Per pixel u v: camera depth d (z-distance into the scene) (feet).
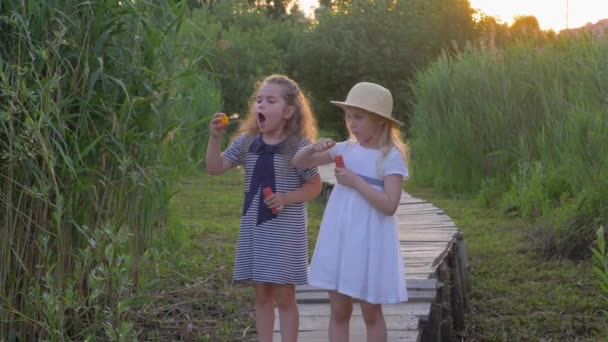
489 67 46.80
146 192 17.98
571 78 40.73
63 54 15.93
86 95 16.02
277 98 15.08
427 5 98.84
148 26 16.66
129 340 16.03
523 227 35.29
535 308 23.34
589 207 28.91
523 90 44.39
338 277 14.64
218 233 33.47
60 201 14.56
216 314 20.44
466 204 43.52
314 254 14.98
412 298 19.07
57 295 14.90
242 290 22.72
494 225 36.22
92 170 15.94
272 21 108.37
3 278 15.30
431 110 50.42
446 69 49.73
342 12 104.63
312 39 100.89
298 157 14.66
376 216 14.62
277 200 14.78
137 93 16.98
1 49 15.47
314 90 101.91
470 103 47.03
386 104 14.69
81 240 16.34
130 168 17.10
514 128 44.80
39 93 14.97
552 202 36.04
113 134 16.43
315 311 18.69
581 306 22.88
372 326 15.26
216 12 98.02
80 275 14.97
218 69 79.10
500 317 22.71
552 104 42.73
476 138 46.24
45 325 14.83
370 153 14.76
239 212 40.45
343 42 99.30
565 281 25.89
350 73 98.68
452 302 22.21
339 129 101.50
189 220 37.01
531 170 39.96
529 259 29.12
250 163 15.35
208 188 50.96
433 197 46.91
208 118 19.07
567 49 45.60
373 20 98.84
